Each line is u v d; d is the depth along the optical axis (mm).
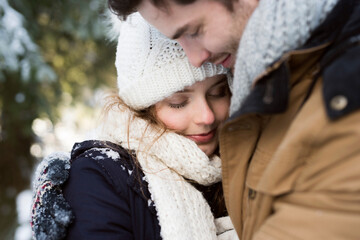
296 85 700
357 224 548
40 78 2711
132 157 1000
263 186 688
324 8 678
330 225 569
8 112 3090
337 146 571
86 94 3438
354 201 551
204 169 1015
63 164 986
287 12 657
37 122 3244
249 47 689
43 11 2979
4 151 3311
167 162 1016
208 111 1015
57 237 880
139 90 1009
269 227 649
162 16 744
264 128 776
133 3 765
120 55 1051
